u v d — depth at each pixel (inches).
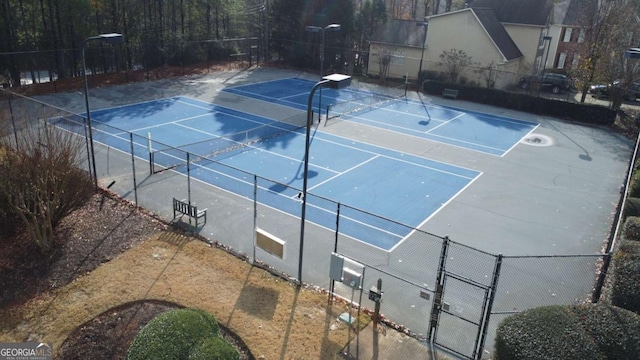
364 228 631.8
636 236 462.9
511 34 1801.2
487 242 618.8
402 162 907.4
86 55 1486.2
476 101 1485.0
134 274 483.5
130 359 320.8
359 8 2197.3
